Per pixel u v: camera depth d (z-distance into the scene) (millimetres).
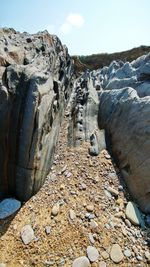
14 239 3906
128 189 5270
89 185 5258
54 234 4008
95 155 6324
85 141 6977
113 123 6910
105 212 4562
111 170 5812
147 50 26062
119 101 7102
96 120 8156
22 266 3504
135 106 6070
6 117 4359
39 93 4465
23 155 4477
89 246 3844
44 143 5141
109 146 6719
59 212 4457
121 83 8391
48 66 6473
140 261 3764
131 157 5496
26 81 4520
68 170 5742
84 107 8438
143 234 4230
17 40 6227
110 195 5039
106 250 3826
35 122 4398
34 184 4855
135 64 8945
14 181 4715
